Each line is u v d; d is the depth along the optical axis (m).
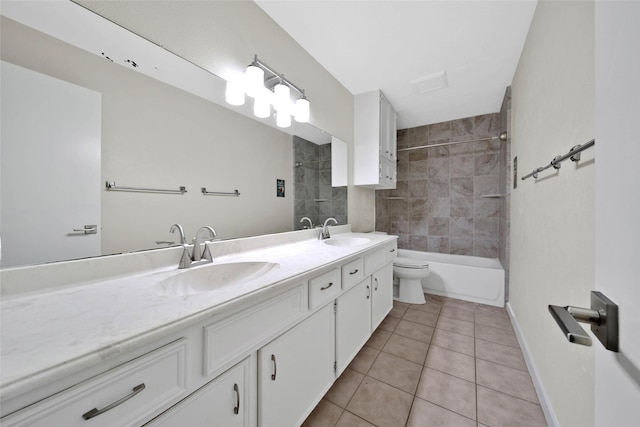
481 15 1.52
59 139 0.83
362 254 1.63
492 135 3.03
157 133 1.08
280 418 0.95
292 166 1.81
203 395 0.69
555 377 1.15
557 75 1.15
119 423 0.53
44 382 0.42
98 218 0.92
